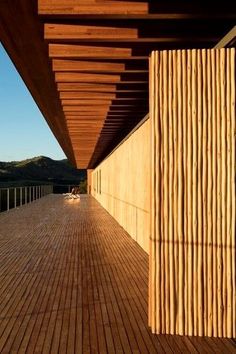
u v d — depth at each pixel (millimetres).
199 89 3312
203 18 3016
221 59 3303
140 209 7652
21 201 19359
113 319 3643
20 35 3389
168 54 3332
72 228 10484
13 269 5688
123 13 2889
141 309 3928
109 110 6234
